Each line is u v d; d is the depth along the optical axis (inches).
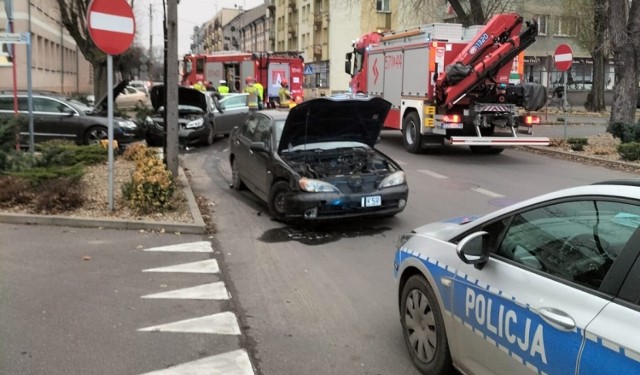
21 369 155.5
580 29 1395.2
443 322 145.3
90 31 296.0
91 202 338.0
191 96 702.5
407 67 630.5
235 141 420.5
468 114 579.2
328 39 2070.6
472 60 559.8
